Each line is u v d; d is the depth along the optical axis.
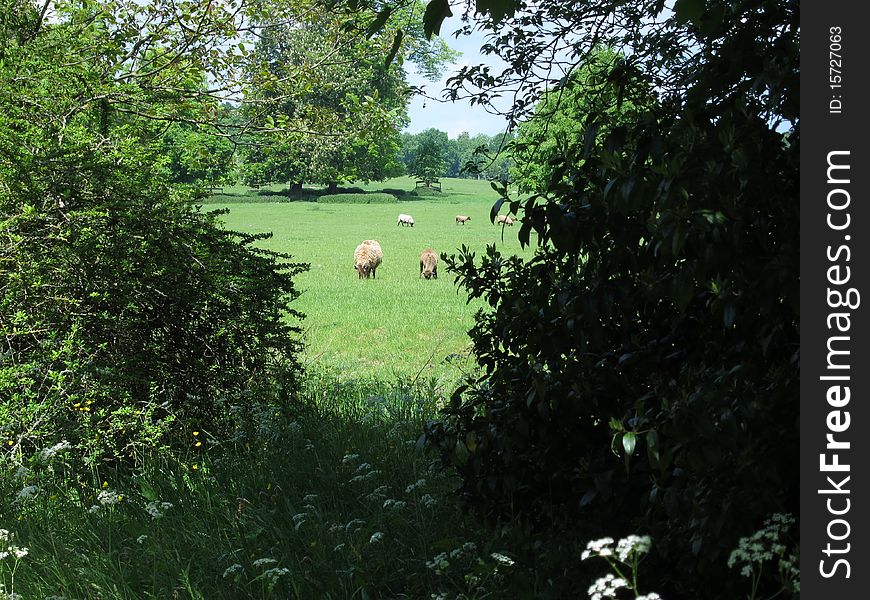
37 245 7.08
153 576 4.41
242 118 11.80
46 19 10.11
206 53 10.52
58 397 6.50
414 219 71.00
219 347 7.71
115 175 7.69
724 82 3.57
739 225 2.97
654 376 3.86
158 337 7.53
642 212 3.61
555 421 4.19
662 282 3.39
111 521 5.32
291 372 8.04
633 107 4.64
